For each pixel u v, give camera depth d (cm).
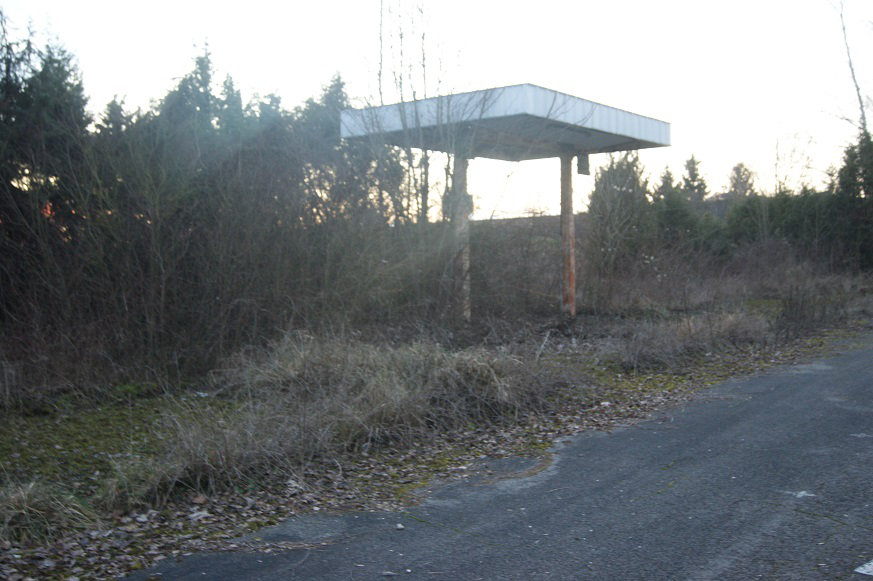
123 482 607
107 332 1108
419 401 855
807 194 3084
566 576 448
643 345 1287
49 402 954
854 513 534
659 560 466
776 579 430
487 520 557
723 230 3188
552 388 997
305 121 1730
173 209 1201
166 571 469
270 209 1280
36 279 1134
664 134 1806
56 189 1187
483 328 1475
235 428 710
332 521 562
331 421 777
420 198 1484
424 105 1503
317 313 1260
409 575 458
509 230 1662
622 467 689
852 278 2550
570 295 1800
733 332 1476
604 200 2180
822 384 1060
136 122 1259
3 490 570
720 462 689
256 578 457
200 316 1171
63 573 465
